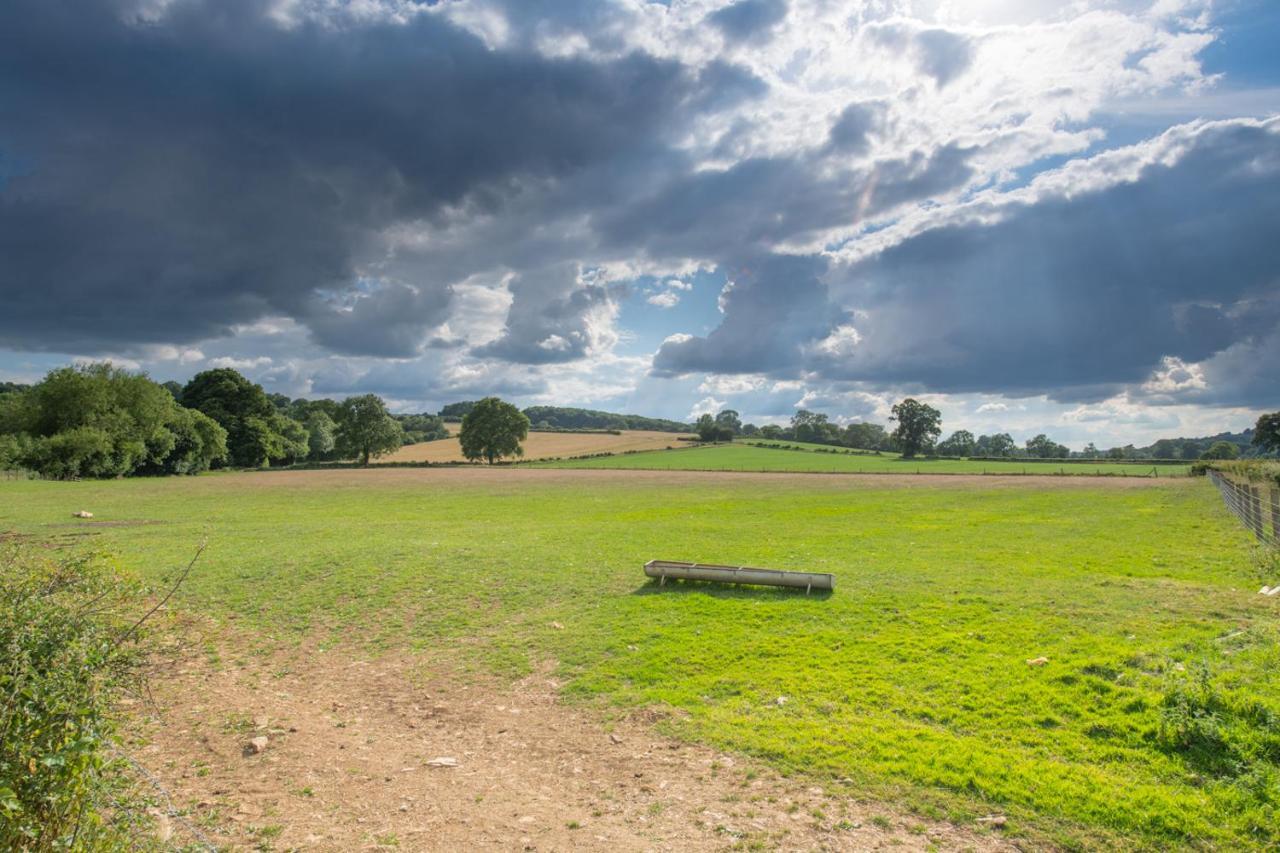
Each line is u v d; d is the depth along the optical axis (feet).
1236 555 78.69
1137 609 52.44
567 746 36.24
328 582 74.02
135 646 33.45
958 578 68.54
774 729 36.40
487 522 134.51
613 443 551.59
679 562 74.28
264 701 43.65
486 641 55.93
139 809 26.50
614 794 30.40
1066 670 40.86
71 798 19.93
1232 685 35.60
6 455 239.91
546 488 240.73
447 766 34.01
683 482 266.16
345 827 27.50
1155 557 80.18
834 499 185.88
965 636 49.62
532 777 32.65
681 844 25.80
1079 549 88.48
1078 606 54.65
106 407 290.15
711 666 47.44
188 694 44.01
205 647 54.70
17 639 19.98
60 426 279.28
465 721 40.52
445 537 106.73
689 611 61.00
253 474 330.75
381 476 313.73
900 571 73.87
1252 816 25.91
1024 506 157.99
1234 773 29.12
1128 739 32.68
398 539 103.45
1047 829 26.14
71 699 20.27
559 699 43.32
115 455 276.21
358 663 51.90
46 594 23.25
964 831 26.25
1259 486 123.44
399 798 30.32
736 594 66.03
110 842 22.00
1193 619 48.57
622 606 63.72
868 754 32.73
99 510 147.23
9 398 302.25
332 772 33.14
